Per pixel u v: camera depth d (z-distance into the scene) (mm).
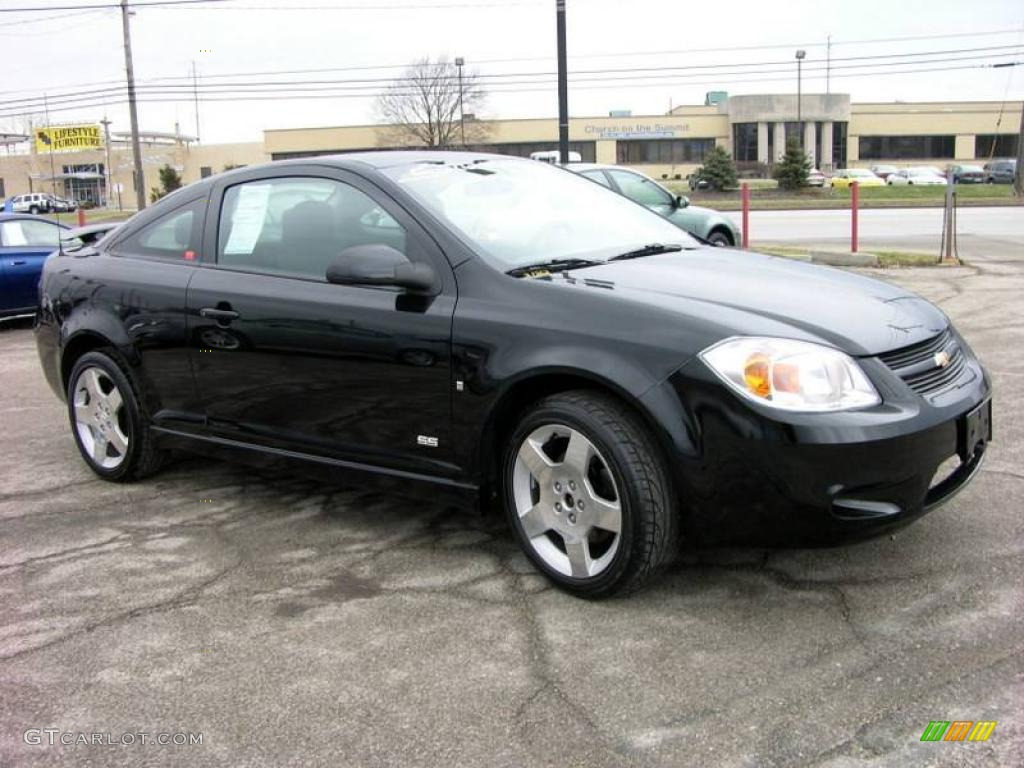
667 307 3143
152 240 4645
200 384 4285
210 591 3494
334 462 3877
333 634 3123
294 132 66125
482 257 3520
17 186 78688
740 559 3547
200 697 2770
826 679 2711
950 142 75375
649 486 3021
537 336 3229
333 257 3883
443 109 60906
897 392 2986
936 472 3115
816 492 2840
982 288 10250
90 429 4891
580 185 4621
